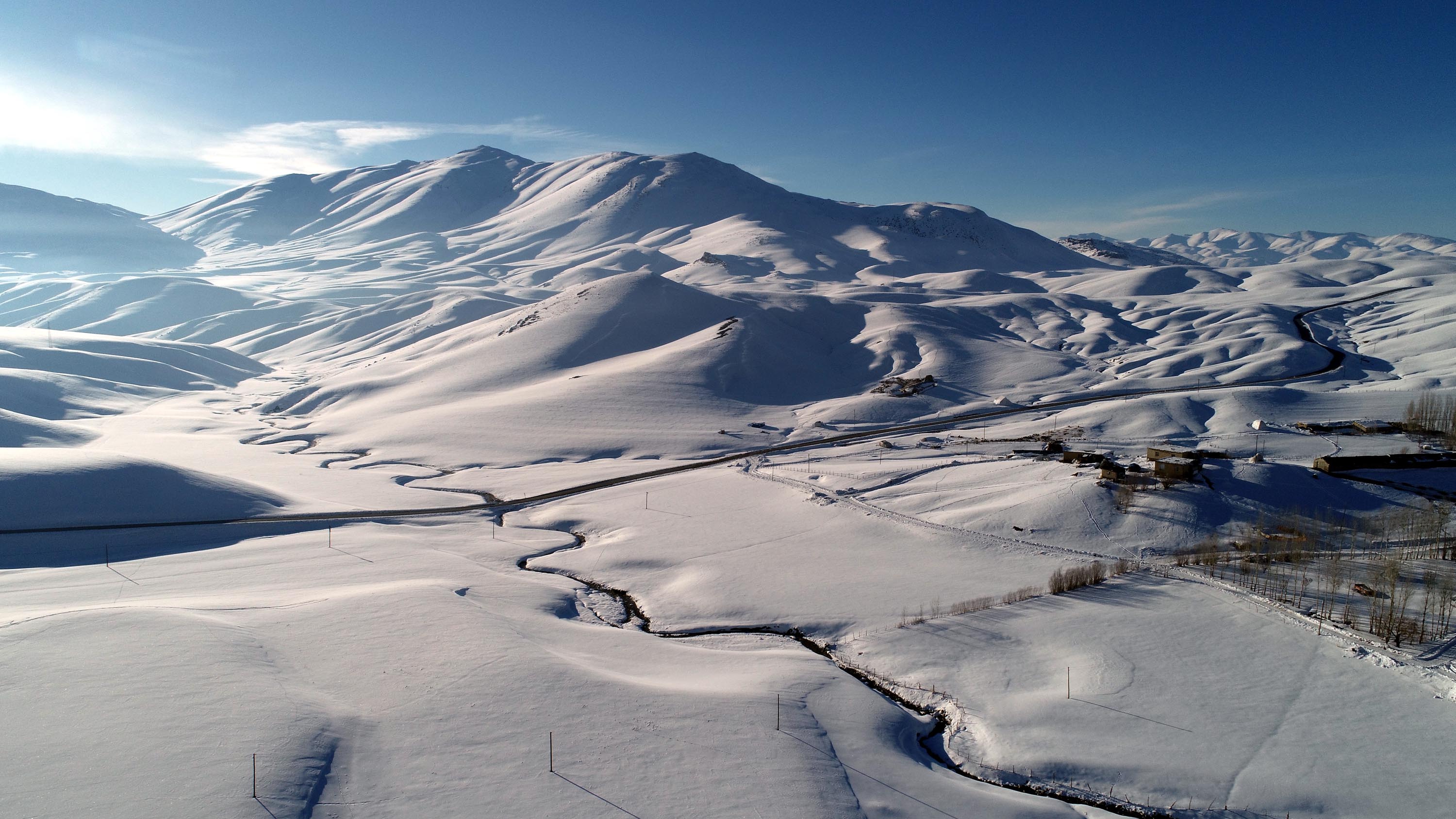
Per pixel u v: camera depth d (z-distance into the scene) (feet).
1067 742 143.13
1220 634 182.29
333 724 138.21
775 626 205.67
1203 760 135.54
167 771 121.39
